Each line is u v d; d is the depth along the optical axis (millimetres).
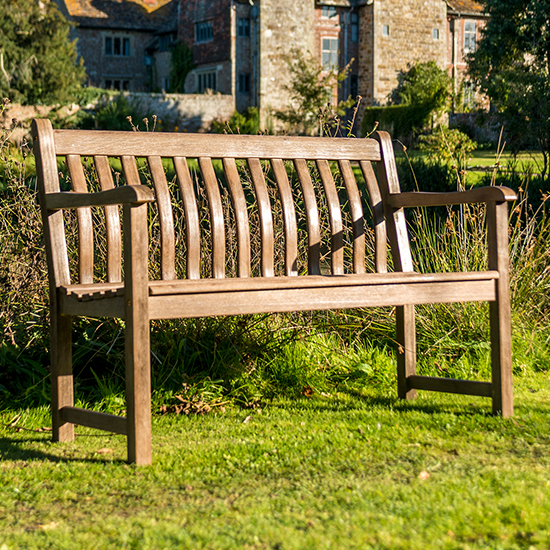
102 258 3830
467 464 2342
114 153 2896
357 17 36844
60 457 2527
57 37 29391
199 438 2760
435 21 37312
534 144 13188
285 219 3139
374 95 36281
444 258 4449
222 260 2984
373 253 4527
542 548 1701
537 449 2504
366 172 3416
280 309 2600
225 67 35500
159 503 2037
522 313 4328
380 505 1986
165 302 2391
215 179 3047
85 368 3621
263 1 34094
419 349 4102
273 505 2002
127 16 41062
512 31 17594
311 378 3662
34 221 3658
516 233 4930
